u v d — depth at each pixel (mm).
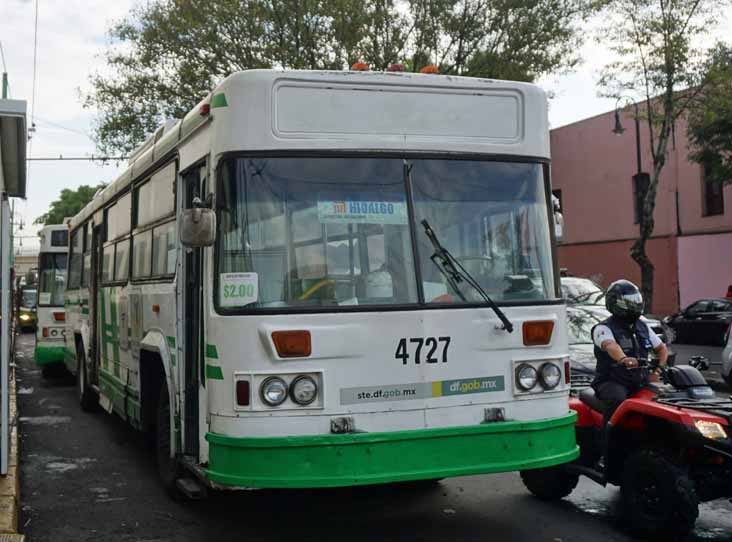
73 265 13922
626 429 6379
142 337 8086
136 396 8320
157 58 25672
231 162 5625
